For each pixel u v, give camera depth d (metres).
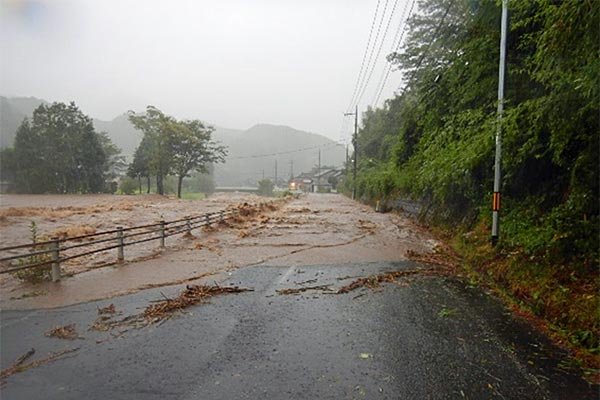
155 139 46.81
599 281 4.82
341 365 3.78
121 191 53.09
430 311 5.37
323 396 3.23
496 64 8.32
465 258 8.79
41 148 44.31
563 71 4.90
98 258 9.62
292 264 8.80
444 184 10.94
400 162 19.77
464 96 9.73
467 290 6.42
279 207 28.86
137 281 7.29
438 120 12.42
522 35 7.22
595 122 5.25
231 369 3.73
